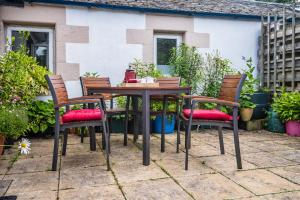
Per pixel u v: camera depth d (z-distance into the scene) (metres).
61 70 5.38
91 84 4.37
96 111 3.08
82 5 5.38
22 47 4.39
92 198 2.20
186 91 3.47
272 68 6.04
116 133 5.15
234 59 6.38
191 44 6.08
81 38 5.48
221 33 6.27
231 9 6.54
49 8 5.25
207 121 2.94
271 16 6.16
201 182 2.54
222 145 3.54
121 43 5.71
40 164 3.13
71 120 2.91
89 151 3.73
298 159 3.31
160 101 4.83
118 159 3.32
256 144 4.18
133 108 4.24
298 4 7.75
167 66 6.20
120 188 2.40
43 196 2.24
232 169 2.92
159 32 6.10
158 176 2.70
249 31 6.46
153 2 6.12
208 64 5.99
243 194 2.26
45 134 4.82
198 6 6.37
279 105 5.11
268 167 2.99
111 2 5.57
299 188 2.39
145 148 3.07
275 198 2.18
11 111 3.31
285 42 5.63
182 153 3.60
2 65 3.95
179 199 2.17
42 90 4.84
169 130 5.11
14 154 3.59
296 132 4.86
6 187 2.43
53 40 5.48
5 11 5.00
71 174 2.78
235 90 2.97
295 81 5.44
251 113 5.48
